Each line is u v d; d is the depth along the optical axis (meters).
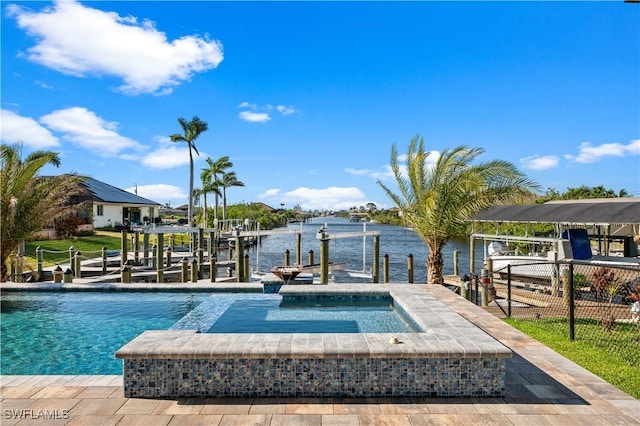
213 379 4.73
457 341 5.10
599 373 5.61
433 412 4.29
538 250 20.84
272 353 4.70
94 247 28.95
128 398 4.64
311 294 10.27
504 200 12.92
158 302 11.05
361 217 128.50
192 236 28.12
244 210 68.81
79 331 8.56
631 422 4.05
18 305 10.76
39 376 5.26
